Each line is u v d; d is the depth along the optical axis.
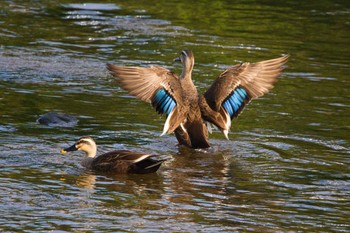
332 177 14.09
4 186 12.95
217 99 15.56
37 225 11.42
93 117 17.17
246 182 13.70
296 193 13.23
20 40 24.03
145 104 18.45
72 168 14.14
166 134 16.31
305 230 11.62
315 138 16.39
